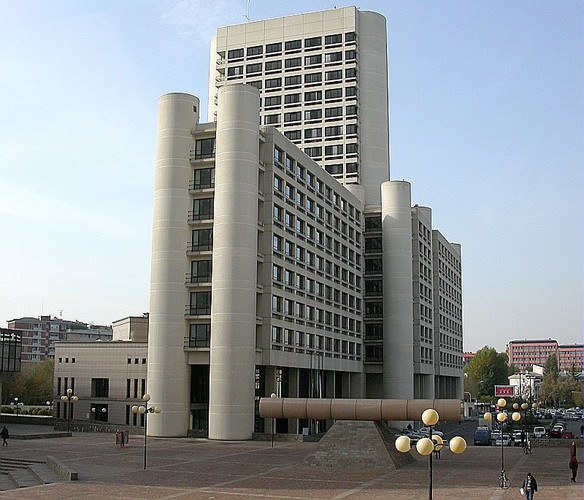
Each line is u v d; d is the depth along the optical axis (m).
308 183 94.38
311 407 49.09
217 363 72.50
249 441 70.06
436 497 34.28
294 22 131.88
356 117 126.12
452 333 153.62
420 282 124.06
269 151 82.38
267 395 82.12
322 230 98.38
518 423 116.75
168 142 79.75
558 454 58.59
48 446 62.22
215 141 79.50
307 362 91.06
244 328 73.06
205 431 74.38
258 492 36.03
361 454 47.12
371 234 117.31
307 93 129.12
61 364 99.62
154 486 38.00
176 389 76.12
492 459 54.09
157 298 77.75
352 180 124.44
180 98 80.25
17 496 34.59
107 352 96.69
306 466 47.75
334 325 101.88
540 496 34.38
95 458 52.28
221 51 135.12
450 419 46.56
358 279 113.50
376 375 117.94
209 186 79.31
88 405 96.31
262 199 80.88
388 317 111.12
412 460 51.81
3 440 62.66
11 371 92.31
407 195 114.06
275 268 82.94
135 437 75.19
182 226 78.94
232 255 73.81
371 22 130.75
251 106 76.88
